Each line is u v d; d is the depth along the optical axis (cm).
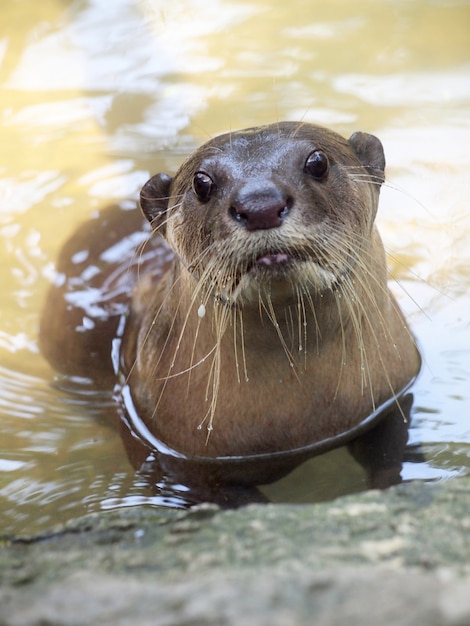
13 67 1248
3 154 1129
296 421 692
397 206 989
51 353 887
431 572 367
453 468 662
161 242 917
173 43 1255
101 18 1317
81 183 1070
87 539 452
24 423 795
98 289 915
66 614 366
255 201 541
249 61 1209
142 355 776
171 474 708
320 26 1255
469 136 1061
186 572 394
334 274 583
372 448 700
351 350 679
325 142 645
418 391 750
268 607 352
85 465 730
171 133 1119
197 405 704
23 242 1016
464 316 841
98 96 1190
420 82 1143
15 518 660
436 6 1270
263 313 625
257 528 437
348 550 399
